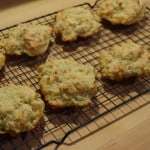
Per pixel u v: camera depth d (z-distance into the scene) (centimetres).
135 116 34
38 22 45
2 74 37
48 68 36
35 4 49
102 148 31
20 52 39
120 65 36
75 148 31
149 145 31
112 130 32
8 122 30
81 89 33
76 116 33
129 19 43
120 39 43
